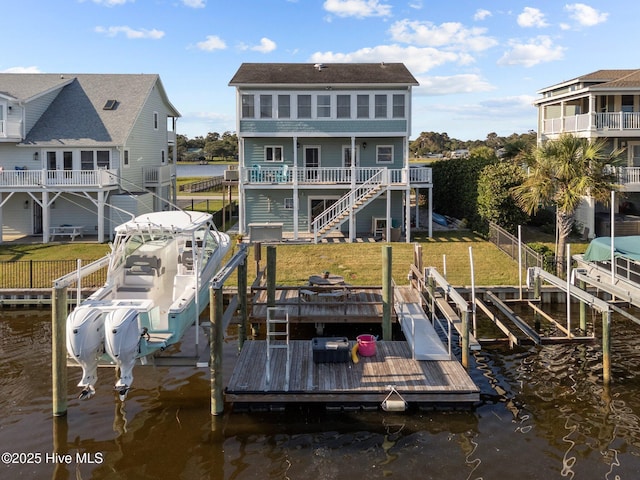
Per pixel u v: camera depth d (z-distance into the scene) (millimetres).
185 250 13820
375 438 9484
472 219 27109
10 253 22797
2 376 12148
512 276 19047
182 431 9789
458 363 11547
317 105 26828
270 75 27562
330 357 11562
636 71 28094
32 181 25406
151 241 13836
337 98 26781
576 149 18719
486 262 20828
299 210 27938
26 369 12555
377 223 27641
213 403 10234
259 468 8633
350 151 28281
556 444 9281
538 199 19406
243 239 25031
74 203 26781
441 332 14836
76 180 25406
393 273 19562
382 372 11109
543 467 8586
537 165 19500
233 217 34031
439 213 33594
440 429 9773
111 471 8602
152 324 10570
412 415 10242
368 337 12312
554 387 11609
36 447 9273
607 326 11602
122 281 12461
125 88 31344
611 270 15742
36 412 10484
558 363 12945
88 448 9250
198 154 120875
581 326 15086
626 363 12875
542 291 17484
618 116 25609
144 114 31500
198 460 8875
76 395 11234
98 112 29219
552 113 32094
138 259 12695
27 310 17641
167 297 13078
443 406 10438
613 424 9977
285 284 18453
